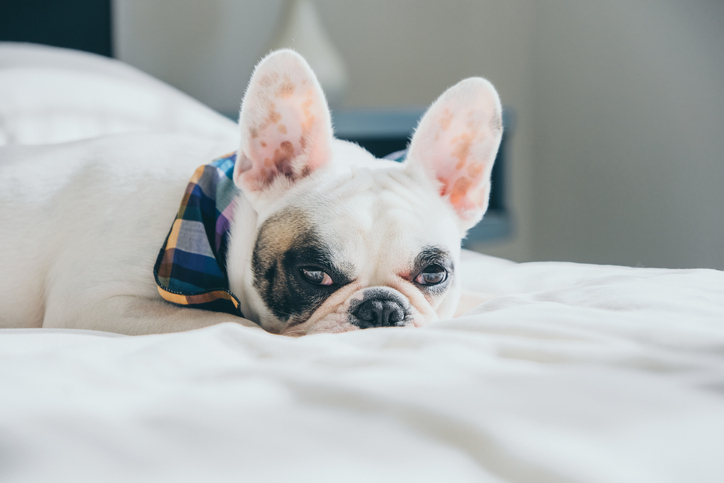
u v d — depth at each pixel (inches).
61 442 14.6
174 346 25.3
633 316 28.1
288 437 15.2
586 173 148.3
